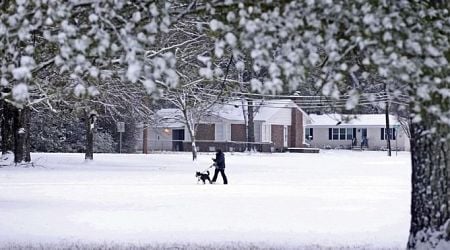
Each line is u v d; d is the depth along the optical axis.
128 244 22.12
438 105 12.55
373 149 154.38
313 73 14.67
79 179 52.06
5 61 13.88
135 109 64.88
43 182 48.62
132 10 13.48
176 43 30.69
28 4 12.66
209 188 44.59
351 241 23.36
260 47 12.01
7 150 70.56
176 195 39.47
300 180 53.56
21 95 11.89
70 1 12.84
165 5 13.34
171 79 12.20
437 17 12.76
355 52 13.27
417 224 16.48
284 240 23.47
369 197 39.00
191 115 85.06
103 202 35.38
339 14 12.02
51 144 104.50
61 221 27.97
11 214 30.02
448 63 12.45
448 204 16.03
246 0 12.53
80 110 57.78
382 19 11.66
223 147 126.19
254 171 66.06
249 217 29.61
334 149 155.12
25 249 20.81
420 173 16.36
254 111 124.38
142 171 63.44
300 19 12.16
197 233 25.08
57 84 23.45
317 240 23.56
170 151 123.44
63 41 12.20
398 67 11.44
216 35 14.08
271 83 11.78
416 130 16.30
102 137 107.62
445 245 15.82
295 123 138.38
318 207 33.69
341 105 13.48
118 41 12.90
